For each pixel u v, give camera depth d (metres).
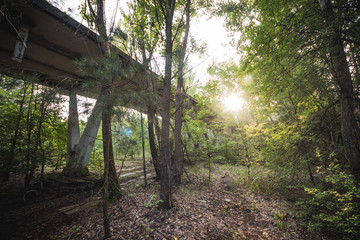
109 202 4.68
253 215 4.00
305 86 5.45
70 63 6.12
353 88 5.00
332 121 5.32
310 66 5.38
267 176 6.08
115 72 2.70
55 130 6.08
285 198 4.77
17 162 4.59
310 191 3.38
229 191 5.77
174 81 7.34
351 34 4.59
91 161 7.20
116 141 4.82
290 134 5.34
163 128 4.43
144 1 5.43
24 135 5.08
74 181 5.65
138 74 3.57
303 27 5.23
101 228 3.40
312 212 3.76
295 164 4.92
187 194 5.34
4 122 4.73
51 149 6.05
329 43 4.72
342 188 3.55
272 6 5.71
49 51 5.36
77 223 3.66
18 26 3.94
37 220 3.71
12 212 3.95
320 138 4.95
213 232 3.31
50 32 4.69
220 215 4.04
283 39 5.52
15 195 4.69
